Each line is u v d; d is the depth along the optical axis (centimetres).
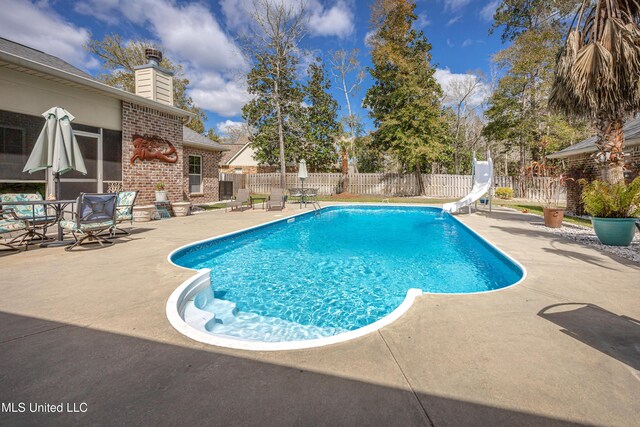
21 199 551
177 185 1062
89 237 550
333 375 178
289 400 157
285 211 1220
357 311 357
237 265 544
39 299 291
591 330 237
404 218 1237
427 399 158
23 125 680
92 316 255
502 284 448
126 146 886
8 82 644
